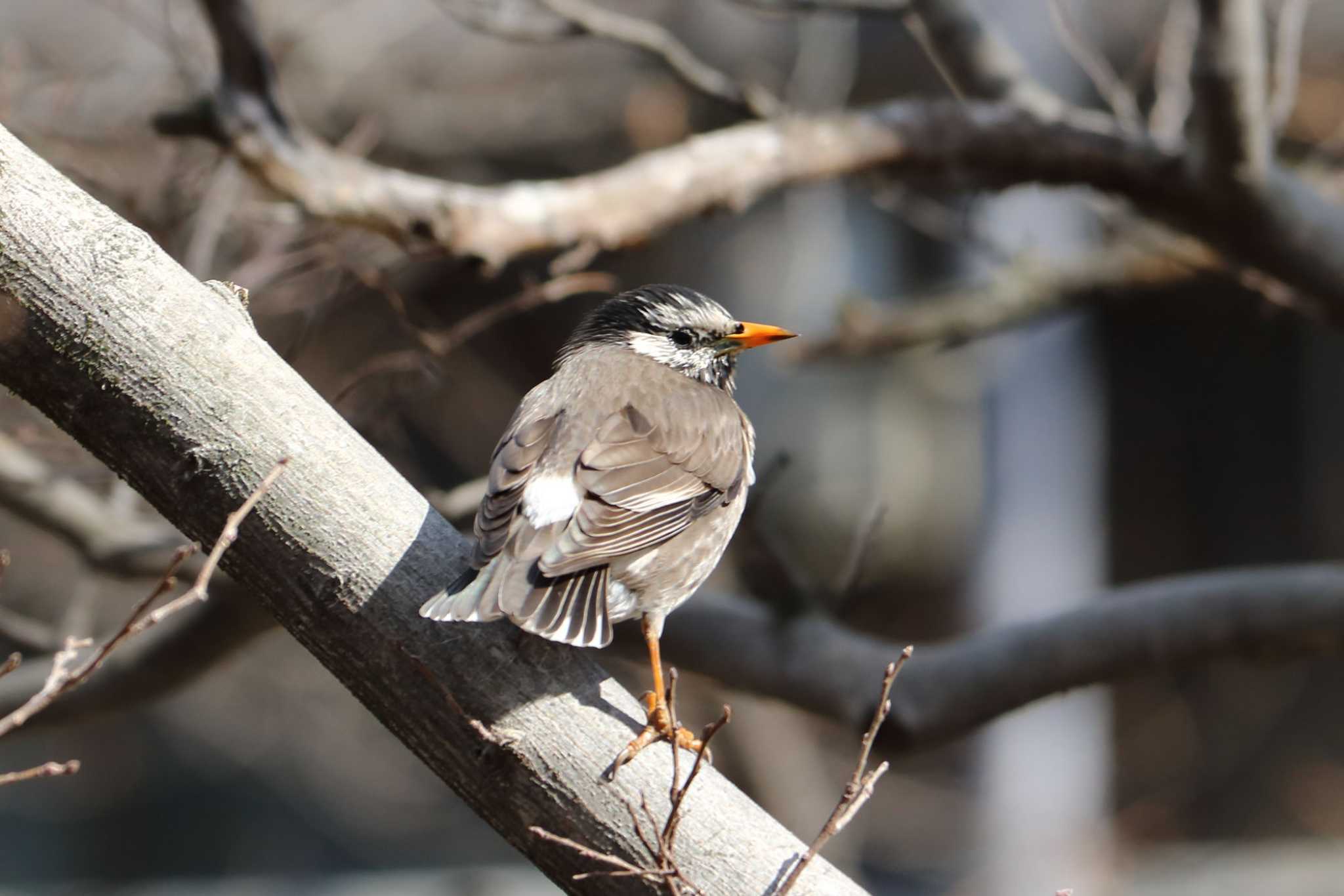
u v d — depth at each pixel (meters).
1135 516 28.94
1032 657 10.48
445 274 13.14
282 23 18.41
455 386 20.34
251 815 27.00
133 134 12.34
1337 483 28.41
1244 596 10.45
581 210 9.68
